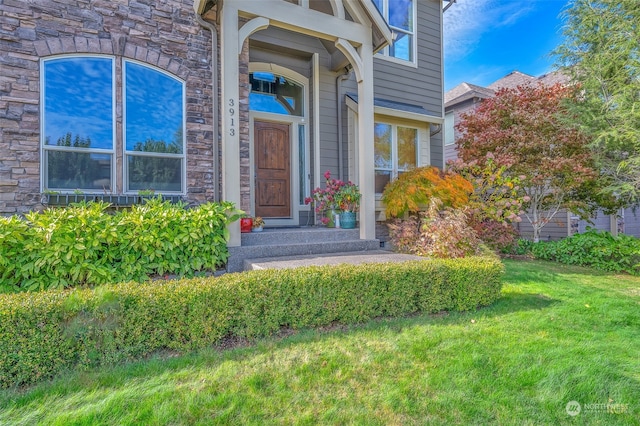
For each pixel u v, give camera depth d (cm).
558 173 736
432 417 192
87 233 347
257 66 643
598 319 339
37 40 391
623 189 665
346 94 723
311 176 693
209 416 188
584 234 717
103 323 243
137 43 443
